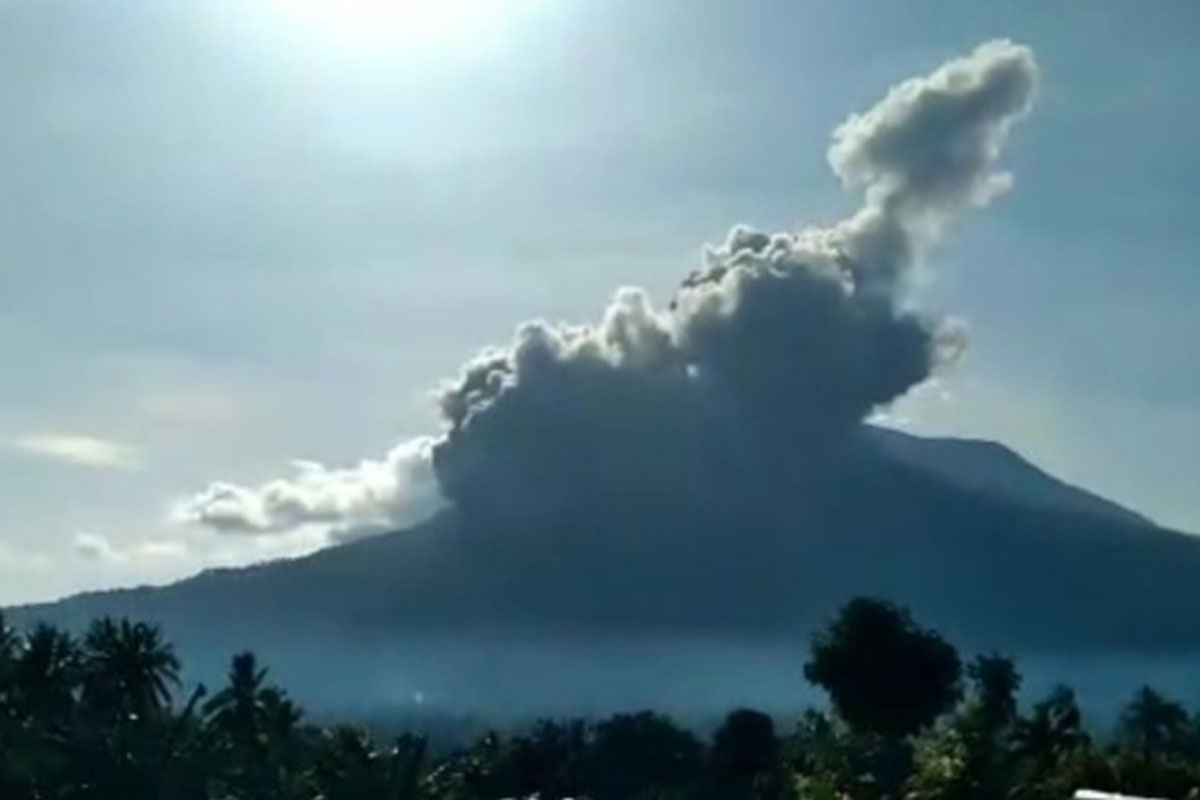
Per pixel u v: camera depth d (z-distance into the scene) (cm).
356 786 17162
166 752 16712
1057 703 16050
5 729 16450
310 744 18800
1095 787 12138
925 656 16675
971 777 13062
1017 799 12862
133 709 17775
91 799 16188
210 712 18300
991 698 17012
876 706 16650
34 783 16062
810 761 17300
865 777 15225
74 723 17062
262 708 18462
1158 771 12238
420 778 17688
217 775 17388
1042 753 15300
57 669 17700
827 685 16962
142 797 16312
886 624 16888
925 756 14038
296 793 17675
